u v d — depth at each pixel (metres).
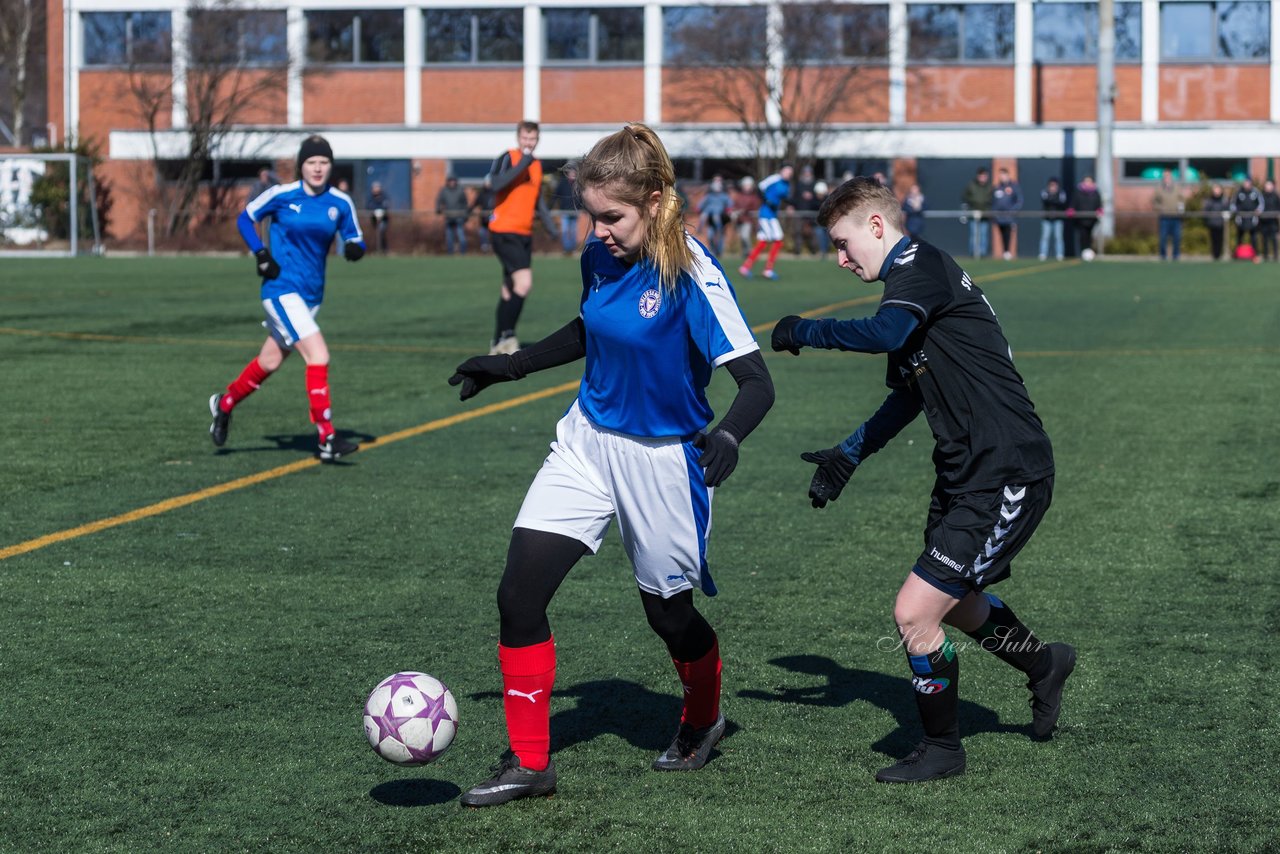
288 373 16.14
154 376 15.86
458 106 54.41
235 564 8.16
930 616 5.08
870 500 9.90
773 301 25.19
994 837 4.74
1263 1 50.41
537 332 20.23
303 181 10.88
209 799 5.02
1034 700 5.58
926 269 5.00
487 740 5.60
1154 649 6.73
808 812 4.94
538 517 5.04
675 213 4.76
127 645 6.71
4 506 9.57
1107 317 22.56
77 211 44.25
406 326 21.11
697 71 50.88
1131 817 4.89
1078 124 51.56
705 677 5.27
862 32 51.03
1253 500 9.81
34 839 4.70
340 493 10.05
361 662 6.49
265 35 53.88
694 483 5.02
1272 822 4.85
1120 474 10.70
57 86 55.41
